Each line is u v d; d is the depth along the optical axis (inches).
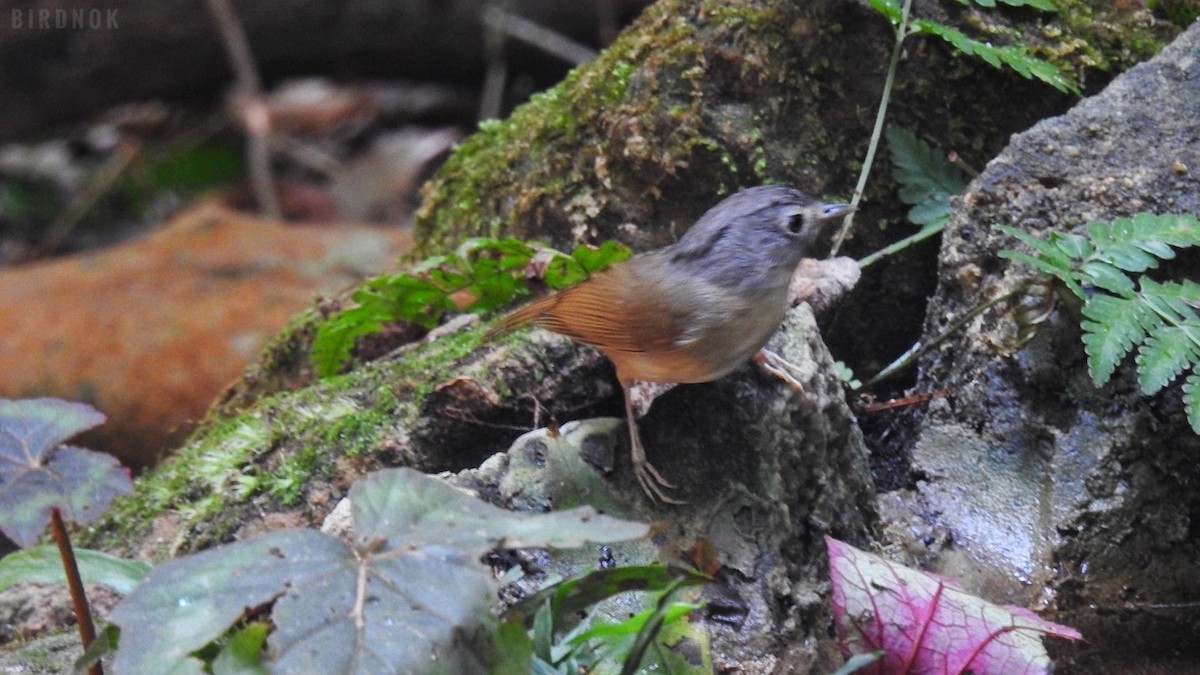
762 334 295.0
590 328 291.0
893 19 361.7
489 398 327.3
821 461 305.3
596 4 789.9
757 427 298.0
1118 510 306.3
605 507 290.2
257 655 189.0
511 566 272.8
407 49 822.5
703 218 298.0
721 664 269.6
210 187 862.5
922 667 259.3
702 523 289.6
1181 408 301.6
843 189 379.2
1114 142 335.3
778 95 376.2
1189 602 302.7
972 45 357.7
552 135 397.1
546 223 394.0
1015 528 310.0
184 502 353.7
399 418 337.4
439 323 396.8
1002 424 323.3
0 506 202.2
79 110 821.9
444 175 437.4
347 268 615.2
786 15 374.9
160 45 800.3
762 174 373.7
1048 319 317.4
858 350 379.9
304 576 197.3
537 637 221.5
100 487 208.1
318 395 362.9
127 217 860.0
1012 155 338.3
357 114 869.2
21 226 866.1
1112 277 296.0
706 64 375.9
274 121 861.8
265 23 799.1
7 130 816.3
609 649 242.1
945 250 341.7
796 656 277.4
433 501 211.0
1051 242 304.7
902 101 380.2
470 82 863.1
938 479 322.0
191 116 880.9
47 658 295.9
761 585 283.0
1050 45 382.9
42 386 539.5
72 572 227.3
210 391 542.9
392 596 195.5
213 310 571.8
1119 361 288.8
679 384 307.9
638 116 376.5
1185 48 352.8
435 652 190.4
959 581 302.8
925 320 354.9
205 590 194.9
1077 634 263.1
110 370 543.2
